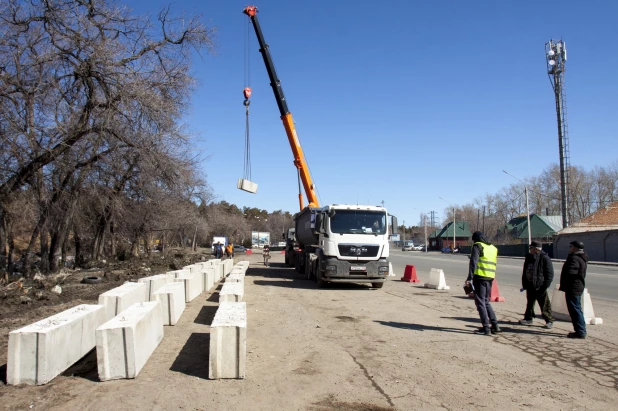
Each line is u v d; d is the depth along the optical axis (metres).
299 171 23.47
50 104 16.25
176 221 35.31
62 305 11.67
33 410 4.82
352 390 5.59
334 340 8.30
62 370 6.05
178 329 9.03
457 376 6.18
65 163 17.41
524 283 9.66
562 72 47.53
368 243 16.75
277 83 23.05
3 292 13.15
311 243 22.23
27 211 17.59
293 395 5.39
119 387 5.55
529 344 8.02
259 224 153.38
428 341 8.24
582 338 8.45
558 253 50.75
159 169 20.55
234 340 5.96
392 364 6.73
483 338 8.50
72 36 16.53
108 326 5.88
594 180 73.12
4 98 14.88
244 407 4.99
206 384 5.72
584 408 5.05
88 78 17.38
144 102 17.75
